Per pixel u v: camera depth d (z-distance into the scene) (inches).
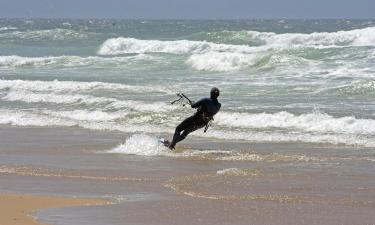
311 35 5561.0
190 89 2918.3
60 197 1294.3
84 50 5807.1
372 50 3848.4
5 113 2549.2
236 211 1173.7
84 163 1672.0
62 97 2827.3
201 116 1795.0
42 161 1705.2
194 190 1354.6
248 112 2298.2
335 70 3334.2
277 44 5610.2
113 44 5605.3
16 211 1172.5
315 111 2284.7
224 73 3563.0
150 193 1331.2
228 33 5940.0
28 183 1443.2
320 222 1101.1
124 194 1323.8
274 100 2551.7
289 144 1868.8
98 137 2057.1
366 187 1364.4
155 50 5310.0
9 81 3346.5
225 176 1488.7
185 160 1690.5
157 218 1125.1
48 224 1073.5
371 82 2726.4
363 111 2281.0
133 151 1818.4
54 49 6013.8
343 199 1264.8
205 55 3880.4
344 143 1861.5
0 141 2025.1
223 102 2524.6
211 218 1126.4
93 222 1095.0
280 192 1326.3
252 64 3703.3
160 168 1599.4
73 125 2288.4
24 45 6520.7
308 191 1333.7
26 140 2033.7
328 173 1503.4
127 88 3019.2
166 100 2645.2
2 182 1456.7
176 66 3929.6
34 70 4106.8
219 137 1994.3
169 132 2111.2
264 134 2011.6
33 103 2785.4
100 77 3531.0
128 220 1112.2
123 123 2294.5
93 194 1327.5
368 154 1712.6
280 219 1119.6
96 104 2652.6
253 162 1646.2
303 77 3186.5
